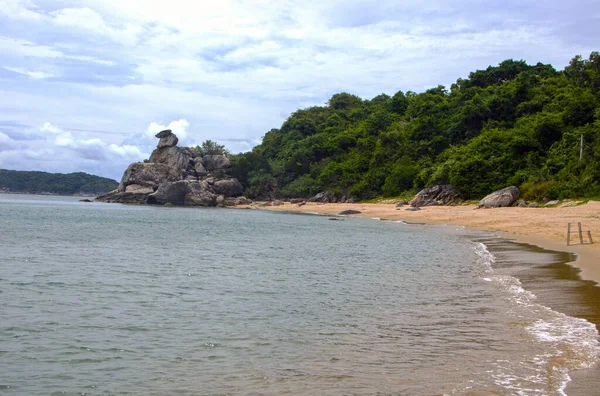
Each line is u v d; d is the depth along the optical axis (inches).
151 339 426.6
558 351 365.4
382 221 2279.8
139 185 4347.9
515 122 3216.0
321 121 5556.1
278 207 3850.9
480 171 2763.3
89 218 2285.9
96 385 327.3
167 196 4082.2
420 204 2908.5
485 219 1948.8
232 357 377.7
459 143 3464.6
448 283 662.5
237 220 2346.2
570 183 2223.2
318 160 4800.7
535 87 3462.1
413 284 665.0
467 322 457.7
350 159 4288.9
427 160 3496.6
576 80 3257.9
